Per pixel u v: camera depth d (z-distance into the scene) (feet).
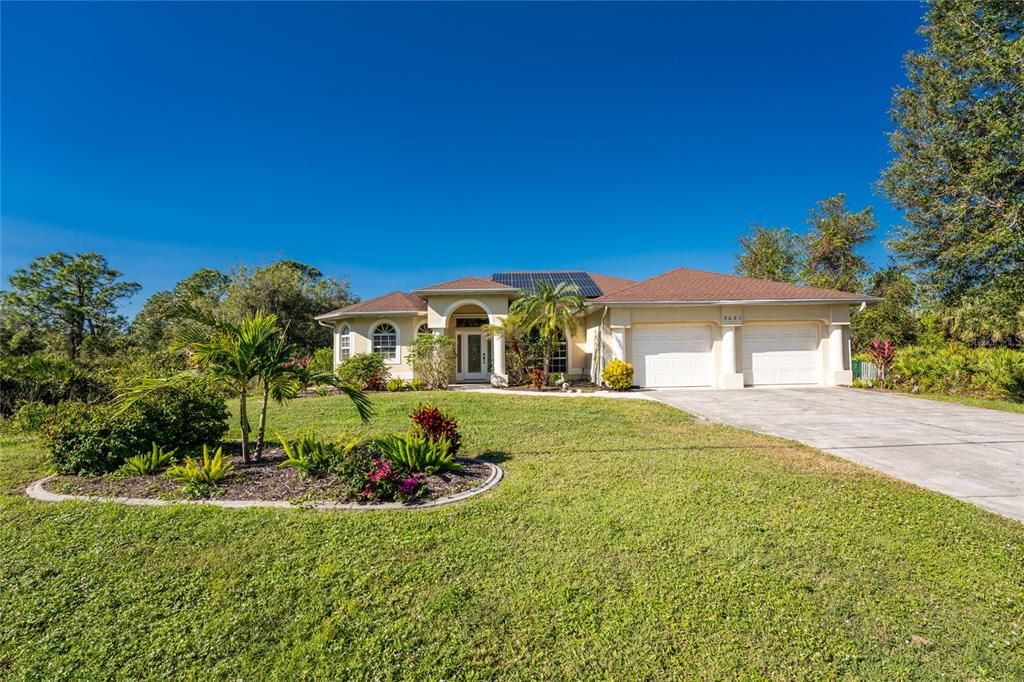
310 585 12.24
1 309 101.24
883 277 106.93
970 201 59.36
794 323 62.23
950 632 10.32
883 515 16.56
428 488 19.21
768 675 9.10
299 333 103.86
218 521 15.93
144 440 22.50
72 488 19.60
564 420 36.42
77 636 10.39
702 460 24.22
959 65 59.93
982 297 60.64
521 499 18.38
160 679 9.13
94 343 96.27
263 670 9.36
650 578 12.51
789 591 11.85
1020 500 18.38
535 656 9.72
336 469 19.86
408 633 10.43
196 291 126.11
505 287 68.23
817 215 117.08
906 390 55.21
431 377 64.95
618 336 60.23
